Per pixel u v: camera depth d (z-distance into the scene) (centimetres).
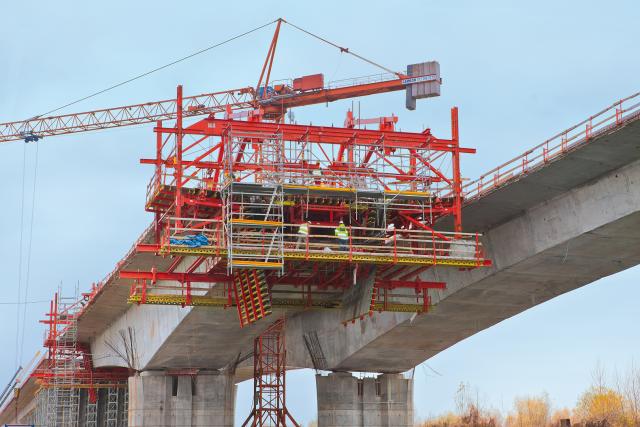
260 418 7188
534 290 5569
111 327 8725
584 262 5131
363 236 5088
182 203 4884
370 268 5094
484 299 5666
